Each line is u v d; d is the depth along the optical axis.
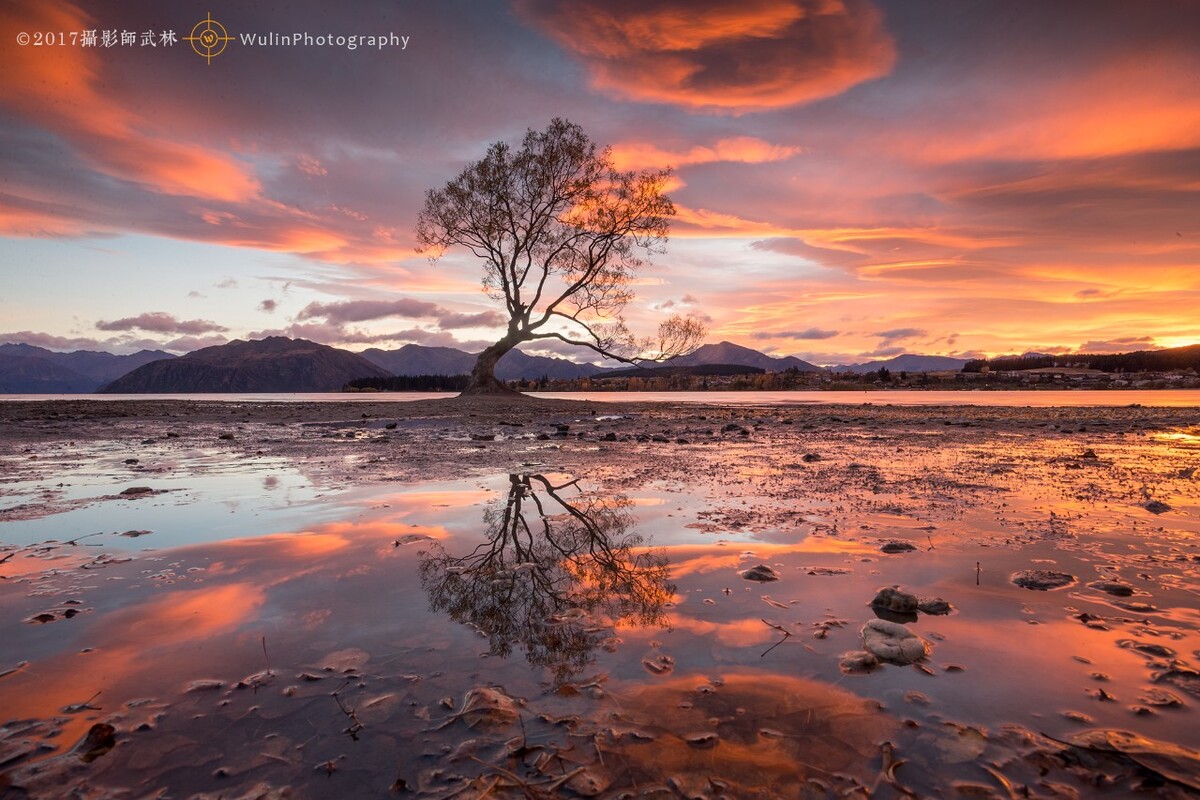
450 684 1.98
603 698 1.90
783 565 3.37
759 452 9.34
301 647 2.27
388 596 2.83
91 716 1.80
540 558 3.48
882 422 16.62
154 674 2.05
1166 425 15.43
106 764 1.56
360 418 17.09
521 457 8.59
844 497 5.46
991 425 15.59
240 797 1.44
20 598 2.78
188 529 4.14
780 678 2.04
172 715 1.80
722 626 2.50
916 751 1.61
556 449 9.71
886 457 8.62
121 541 3.82
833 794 1.44
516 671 2.08
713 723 1.75
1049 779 1.49
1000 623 2.51
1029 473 6.99
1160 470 7.21
